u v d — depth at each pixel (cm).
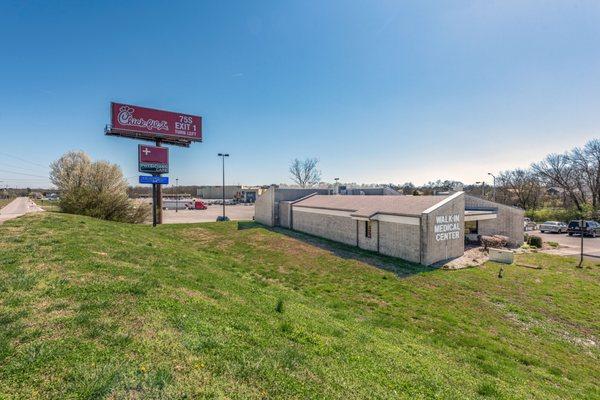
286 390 354
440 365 579
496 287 1274
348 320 808
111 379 306
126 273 685
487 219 2378
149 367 337
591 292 1252
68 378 303
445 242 1706
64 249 824
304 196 3216
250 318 566
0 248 810
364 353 532
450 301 1099
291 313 687
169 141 2980
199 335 434
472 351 732
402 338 732
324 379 402
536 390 561
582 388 628
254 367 384
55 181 2797
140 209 2881
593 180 4641
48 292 523
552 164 4909
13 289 526
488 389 503
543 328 924
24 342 360
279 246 2073
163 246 1284
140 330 416
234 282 900
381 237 1838
